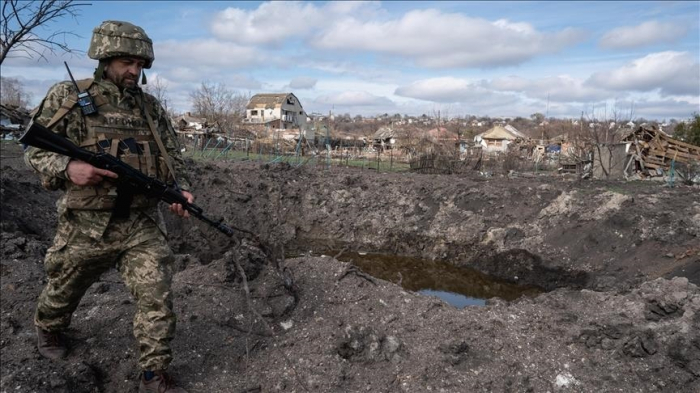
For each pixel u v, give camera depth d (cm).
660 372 396
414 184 1538
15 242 664
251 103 6838
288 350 404
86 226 328
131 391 368
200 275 507
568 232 1188
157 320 328
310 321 441
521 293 1061
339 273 508
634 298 487
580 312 474
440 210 1419
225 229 397
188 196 361
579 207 1232
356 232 1448
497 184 1477
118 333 421
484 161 2470
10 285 529
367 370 388
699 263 927
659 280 511
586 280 1059
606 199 1224
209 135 3397
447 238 1337
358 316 448
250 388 371
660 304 461
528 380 386
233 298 468
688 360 402
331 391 367
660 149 1819
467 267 1262
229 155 2567
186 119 4503
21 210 902
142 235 335
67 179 310
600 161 1900
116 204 326
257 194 1506
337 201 1518
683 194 1264
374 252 1402
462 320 450
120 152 327
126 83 334
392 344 405
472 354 408
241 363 397
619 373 394
